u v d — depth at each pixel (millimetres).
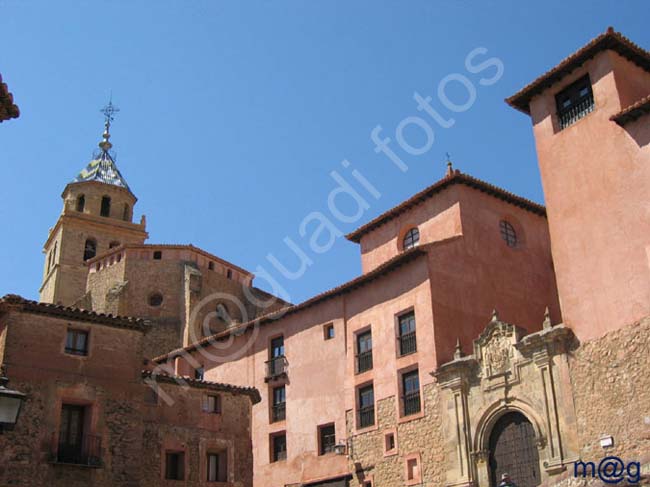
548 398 26797
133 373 28812
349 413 35719
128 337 29297
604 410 25062
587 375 25938
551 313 37531
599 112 28281
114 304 58000
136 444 27859
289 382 39531
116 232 75562
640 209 25875
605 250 26703
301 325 40219
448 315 33250
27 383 26250
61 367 27219
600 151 27891
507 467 27969
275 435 39281
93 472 26516
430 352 32312
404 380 33562
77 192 76938
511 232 38281
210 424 31953
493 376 29109
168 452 30422
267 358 41344
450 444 29984
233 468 31875
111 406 27797
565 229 28406
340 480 34875
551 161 29750
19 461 25109
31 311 27297
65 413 27094
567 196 28703
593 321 26344
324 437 36906
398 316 34875
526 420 27766
